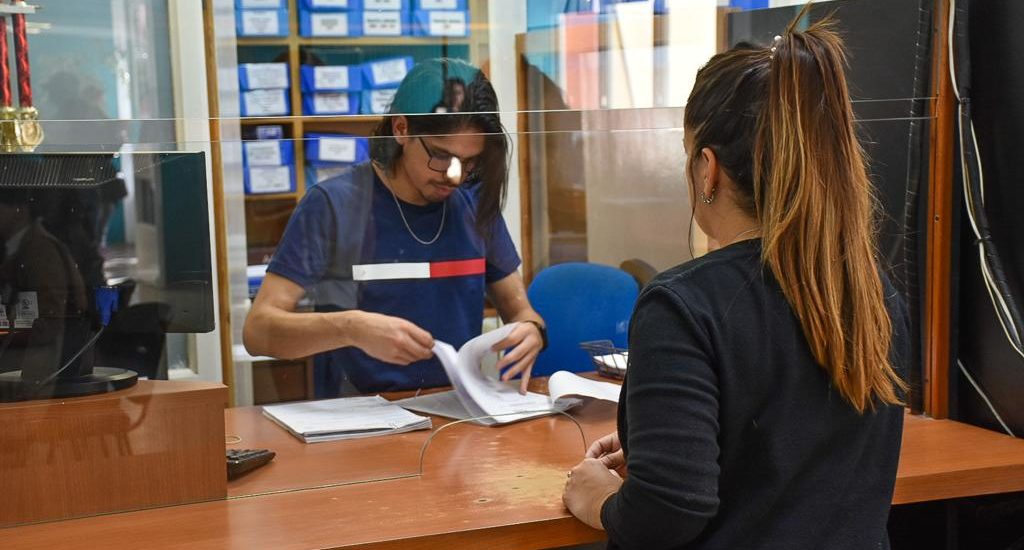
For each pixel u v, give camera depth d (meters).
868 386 0.97
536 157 2.52
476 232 2.10
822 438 0.98
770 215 0.98
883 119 1.78
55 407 1.29
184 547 1.18
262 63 2.33
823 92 0.98
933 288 1.75
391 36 2.23
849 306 0.98
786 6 1.85
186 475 1.35
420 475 1.46
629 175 2.51
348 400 1.91
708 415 0.94
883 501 1.02
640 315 0.99
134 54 2.47
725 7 1.92
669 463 0.92
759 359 0.96
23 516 1.28
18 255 1.31
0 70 1.50
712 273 0.99
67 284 1.33
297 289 2.00
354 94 2.29
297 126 1.92
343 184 1.99
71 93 2.47
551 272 2.39
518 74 2.12
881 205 1.79
